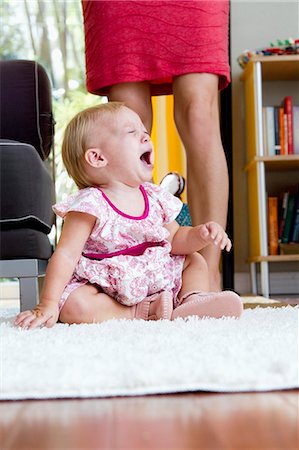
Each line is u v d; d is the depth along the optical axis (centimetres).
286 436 38
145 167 121
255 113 279
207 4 163
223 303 102
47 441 39
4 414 47
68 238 111
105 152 119
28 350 68
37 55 304
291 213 294
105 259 112
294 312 114
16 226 136
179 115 167
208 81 165
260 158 274
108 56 170
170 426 42
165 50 165
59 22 304
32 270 137
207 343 69
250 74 291
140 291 112
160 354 63
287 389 53
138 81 169
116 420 44
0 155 134
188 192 166
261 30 319
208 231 116
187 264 122
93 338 77
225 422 42
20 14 304
